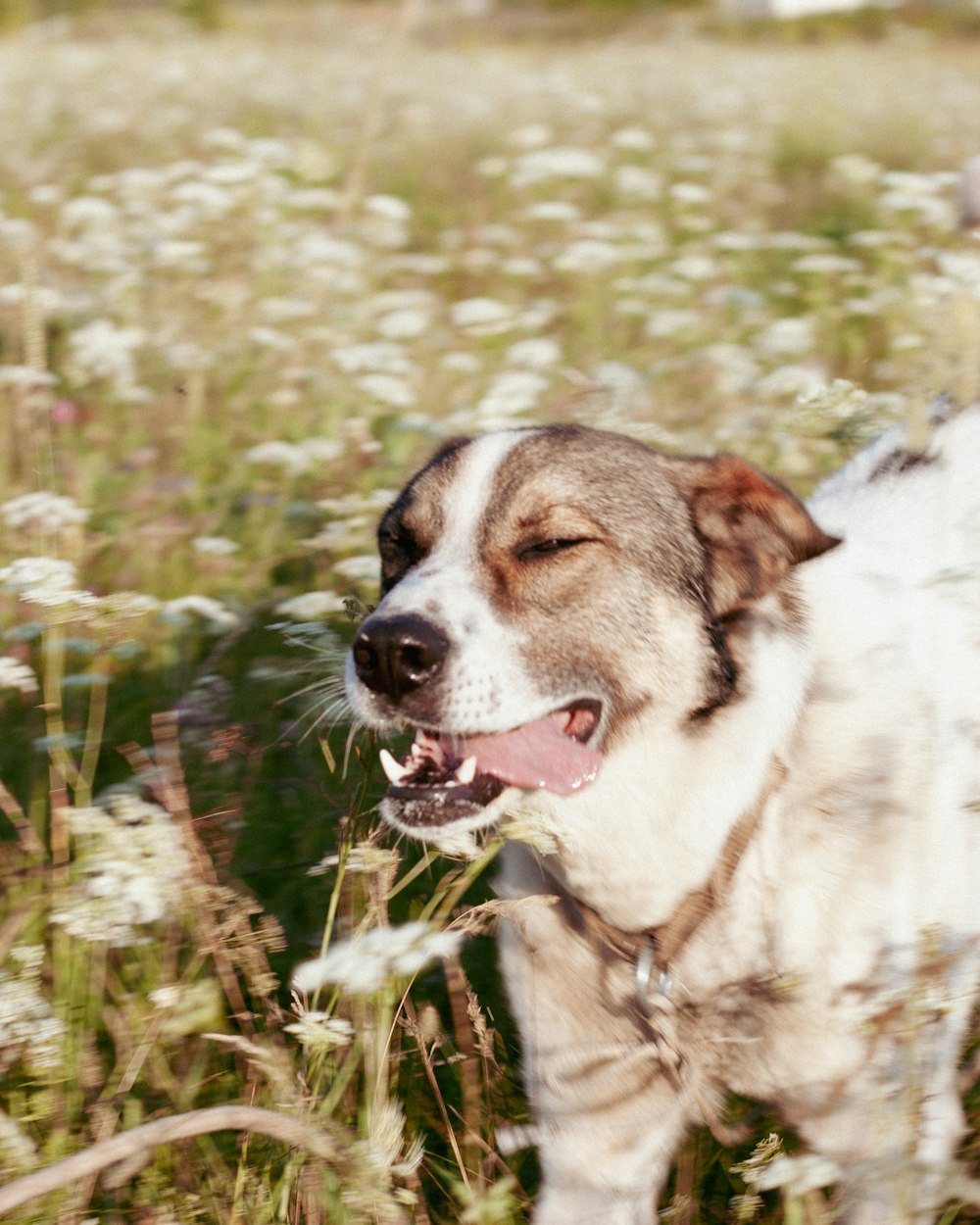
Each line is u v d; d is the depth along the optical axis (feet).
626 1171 9.84
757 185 31.58
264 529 17.31
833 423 11.34
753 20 86.17
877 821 9.27
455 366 19.39
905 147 35.37
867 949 9.16
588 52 67.15
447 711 9.04
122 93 44.62
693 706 9.36
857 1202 8.97
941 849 9.50
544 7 91.86
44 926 10.79
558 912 9.86
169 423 19.84
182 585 16.35
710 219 26.94
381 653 9.04
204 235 23.84
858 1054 9.09
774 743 9.32
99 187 26.91
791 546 9.48
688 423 18.35
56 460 18.52
